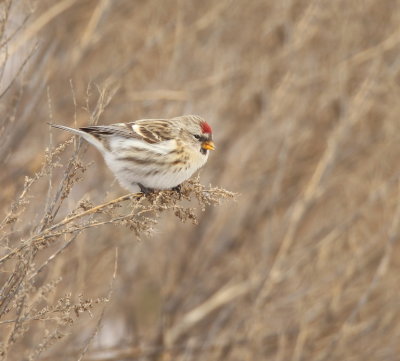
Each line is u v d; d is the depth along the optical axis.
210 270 15.33
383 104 15.98
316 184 14.44
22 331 6.20
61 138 13.05
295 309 14.38
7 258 6.41
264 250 14.68
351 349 13.87
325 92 15.51
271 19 15.59
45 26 13.87
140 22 15.38
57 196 6.61
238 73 15.30
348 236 15.14
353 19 15.77
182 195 7.47
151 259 14.70
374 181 15.28
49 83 12.99
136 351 14.05
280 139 15.45
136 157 8.39
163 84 14.94
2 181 11.35
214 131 15.08
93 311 13.33
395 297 14.36
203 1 15.74
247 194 15.55
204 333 14.80
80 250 11.41
